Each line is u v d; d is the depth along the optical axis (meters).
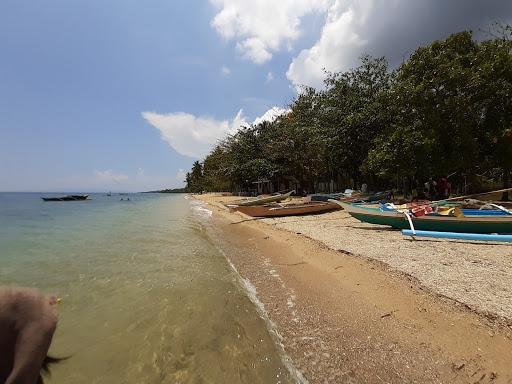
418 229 11.80
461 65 19.53
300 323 5.35
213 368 4.16
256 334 5.01
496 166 20.56
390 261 7.91
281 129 40.47
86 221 22.00
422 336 4.64
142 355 4.45
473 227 10.78
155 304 6.20
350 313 5.55
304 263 8.73
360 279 6.91
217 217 24.73
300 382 3.87
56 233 15.81
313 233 12.89
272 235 13.42
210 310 5.91
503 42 19.59
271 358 4.36
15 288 1.59
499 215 11.02
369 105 25.47
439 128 19.27
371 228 13.61
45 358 1.71
